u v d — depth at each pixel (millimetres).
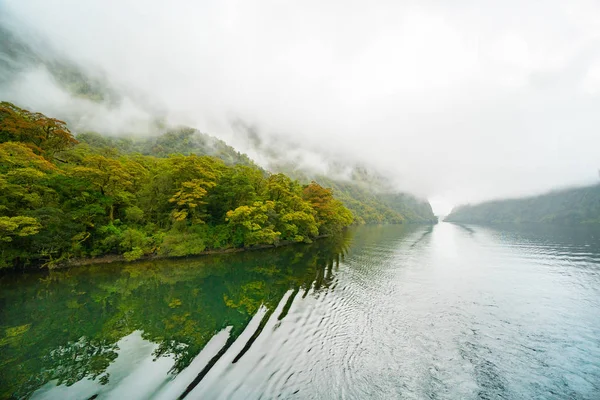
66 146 41906
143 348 12477
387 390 9805
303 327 14891
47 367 10961
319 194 61406
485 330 15039
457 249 49188
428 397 9500
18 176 25281
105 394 9125
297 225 49719
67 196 29734
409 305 18828
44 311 17609
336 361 11609
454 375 10867
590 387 10242
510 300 20094
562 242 56438
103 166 32094
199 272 27688
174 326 15023
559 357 12336
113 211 34344
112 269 28125
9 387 9625
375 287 23016
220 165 46750
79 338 13648
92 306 18406
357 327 15117
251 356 11766
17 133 35500
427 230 116688
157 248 32781
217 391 9289
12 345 12984
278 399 9031
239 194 43188
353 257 37625
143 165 48062
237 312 17125
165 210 37875
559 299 20391
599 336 14375
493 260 36969
